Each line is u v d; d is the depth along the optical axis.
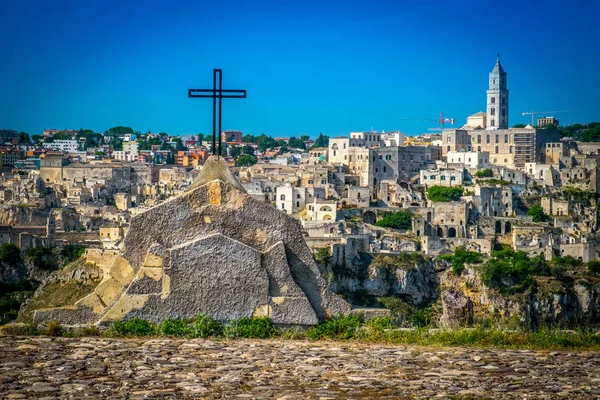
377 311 60.25
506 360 53.78
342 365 51.06
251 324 56.03
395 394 46.12
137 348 52.72
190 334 55.34
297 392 45.97
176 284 55.97
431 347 56.47
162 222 56.53
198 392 45.59
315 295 57.78
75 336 55.44
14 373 47.84
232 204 57.00
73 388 45.72
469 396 46.12
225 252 56.28
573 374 51.00
